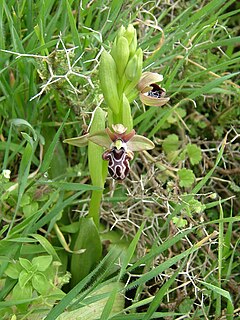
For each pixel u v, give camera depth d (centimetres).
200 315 12
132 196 14
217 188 16
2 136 14
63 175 14
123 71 11
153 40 15
